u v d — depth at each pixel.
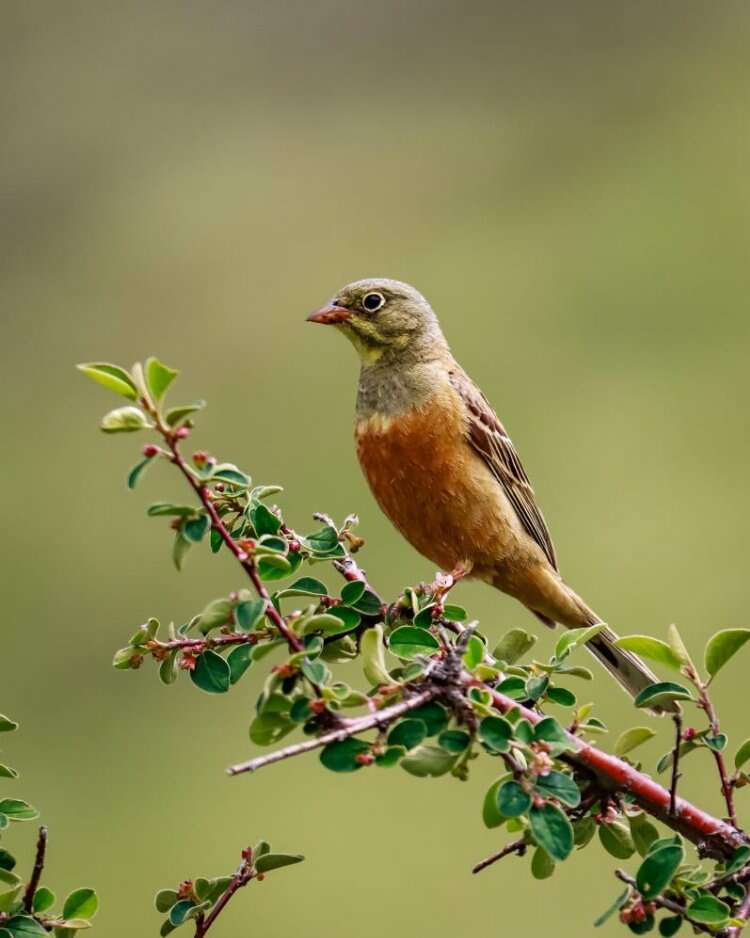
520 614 12.64
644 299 17.05
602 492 14.73
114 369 4.19
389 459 8.13
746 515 14.14
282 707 4.17
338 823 12.11
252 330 17.42
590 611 8.38
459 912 11.06
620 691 11.71
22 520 15.59
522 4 21.28
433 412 8.03
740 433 15.15
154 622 4.75
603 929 10.37
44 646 14.52
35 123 19.91
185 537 4.30
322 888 11.50
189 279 18.25
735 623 13.27
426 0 21.14
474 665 4.56
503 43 21.12
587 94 20.47
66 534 15.42
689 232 17.83
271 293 17.88
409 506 8.20
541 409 15.80
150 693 13.95
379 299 8.21
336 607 5.08
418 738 4.13
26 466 16.30
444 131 20.41
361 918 11.33
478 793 12.04
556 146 19.91
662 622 13.35
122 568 15.09
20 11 20.33
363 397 8.27
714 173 18.58
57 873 12.14
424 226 18.72
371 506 14.71
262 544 4.80
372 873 11.62
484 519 8.09
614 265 17.50
